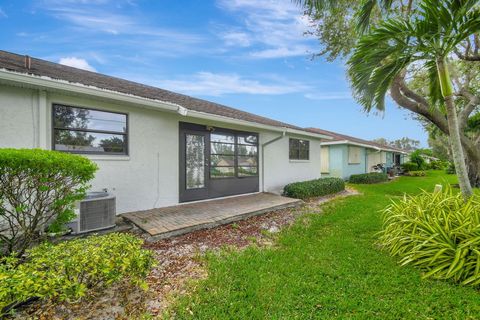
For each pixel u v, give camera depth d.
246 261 3.33
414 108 6.76
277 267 3.16
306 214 6.23
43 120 4.20
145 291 2.62
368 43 3.79
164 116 6.07
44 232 3.38
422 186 12.66
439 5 3.06
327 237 4.40
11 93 3.96
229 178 7.75
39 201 3.10
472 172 11.08
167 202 6.10
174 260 3.41
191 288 2.68
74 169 3.26
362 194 9.85
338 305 2.36
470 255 2.80
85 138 4.79
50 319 2.18
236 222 5.42
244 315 2.23
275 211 6.51
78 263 2.23
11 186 2.89
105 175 5.01
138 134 5.55
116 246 2.57
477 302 2.36
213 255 3.53
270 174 9.24
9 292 1.91
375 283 2.75
